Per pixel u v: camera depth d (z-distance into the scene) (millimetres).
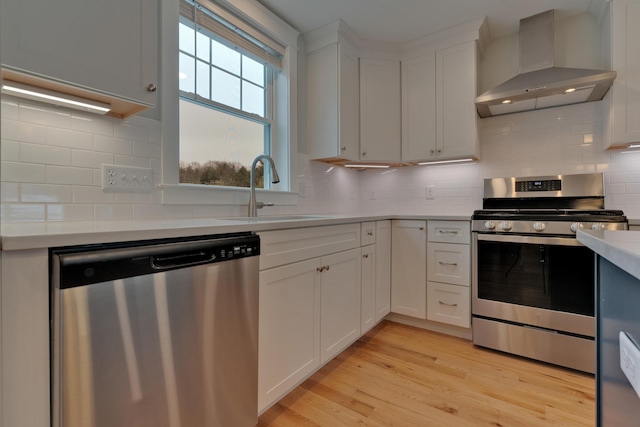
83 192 1298
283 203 2289
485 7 2158
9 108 1120
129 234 895
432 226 2328
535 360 1946
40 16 971
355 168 3107
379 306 2320
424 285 2359
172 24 1615
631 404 656
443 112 2500
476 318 2146
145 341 919
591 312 1780
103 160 1359
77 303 788
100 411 829
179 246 1003
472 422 1391
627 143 1933
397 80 2691
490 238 2090
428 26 2385
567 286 1852
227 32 1949
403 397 1575
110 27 1131
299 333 1540
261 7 2100
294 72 2389
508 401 1539
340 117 2418
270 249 1376
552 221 1896
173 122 1605
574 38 2285
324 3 2102
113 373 854
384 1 2088
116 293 858
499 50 2570
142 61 1220
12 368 719
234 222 1339
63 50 1018
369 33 2482
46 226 1040
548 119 2418
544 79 2070
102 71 1110
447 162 2734
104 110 1278
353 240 1991
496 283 2076
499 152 2598
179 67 1659
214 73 1947
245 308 1219
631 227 1766
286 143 2346
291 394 1601
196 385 1054
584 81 1934
